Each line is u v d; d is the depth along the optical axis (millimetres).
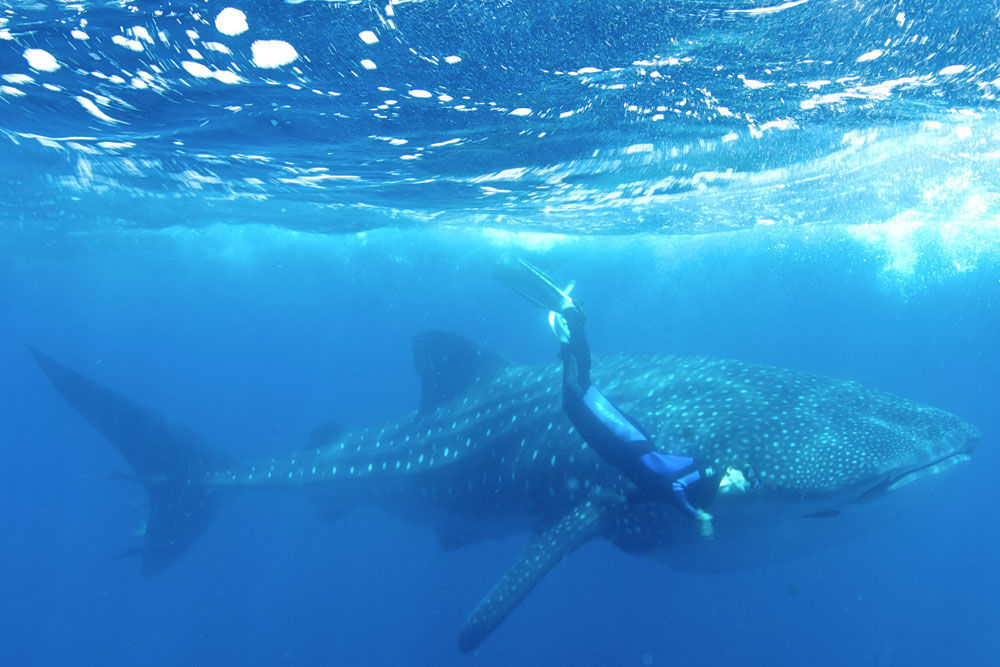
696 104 8773
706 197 16797
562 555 6297
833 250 28688
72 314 83062
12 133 12023
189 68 7406
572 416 5398
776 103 8844
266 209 20344
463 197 16406
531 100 8297
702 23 6027
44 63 7609
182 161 13367
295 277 48000
